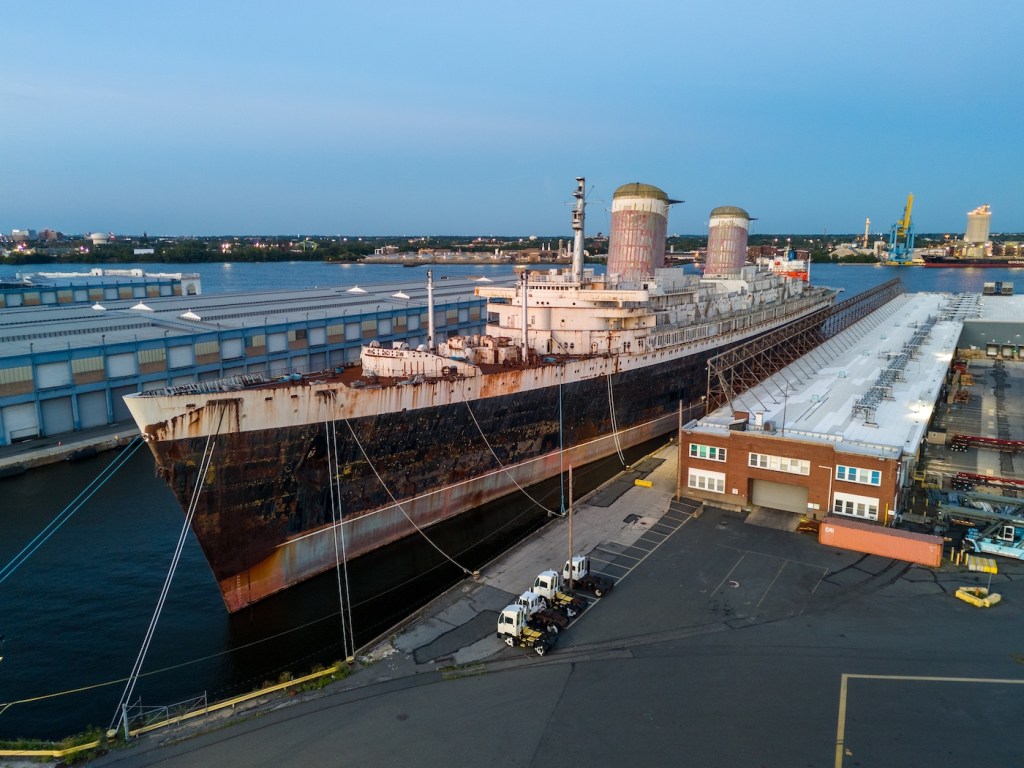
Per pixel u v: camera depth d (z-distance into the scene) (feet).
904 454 139.74
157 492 185.68
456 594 116.26
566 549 132.57
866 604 109.40
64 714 93.97
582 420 194.08
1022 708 83.15
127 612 122.93
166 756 78.18
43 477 196.03
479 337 191.21
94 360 232.53
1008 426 215.31
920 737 78.23
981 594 110.11
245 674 103.50
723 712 83.35
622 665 94.07
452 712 84.69
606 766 74.38
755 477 149.18
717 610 108.37
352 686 90.94
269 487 119.44
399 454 141.49
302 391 119.55
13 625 118.42
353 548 137.80
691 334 238.48
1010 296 447.01
